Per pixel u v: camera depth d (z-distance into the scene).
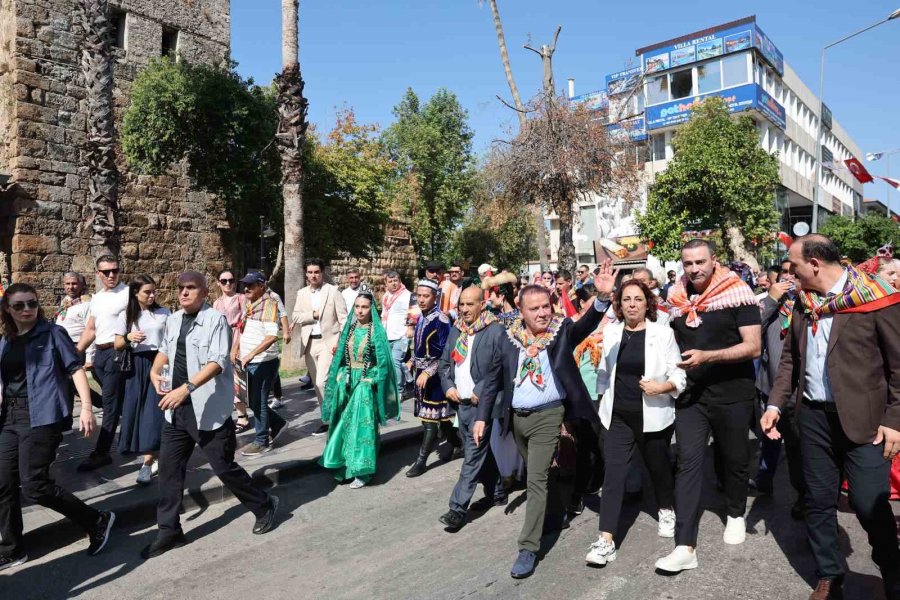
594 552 3.98
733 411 4.05
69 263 15.84
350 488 5.88
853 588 3.63
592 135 14.11
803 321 3.43
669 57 31.05
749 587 3.65
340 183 23.11
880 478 3.13
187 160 17.69
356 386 5.90
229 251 20.36
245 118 17.23
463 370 4.91
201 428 4.47
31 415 4.12
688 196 21.59
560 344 4.15
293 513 5.25
